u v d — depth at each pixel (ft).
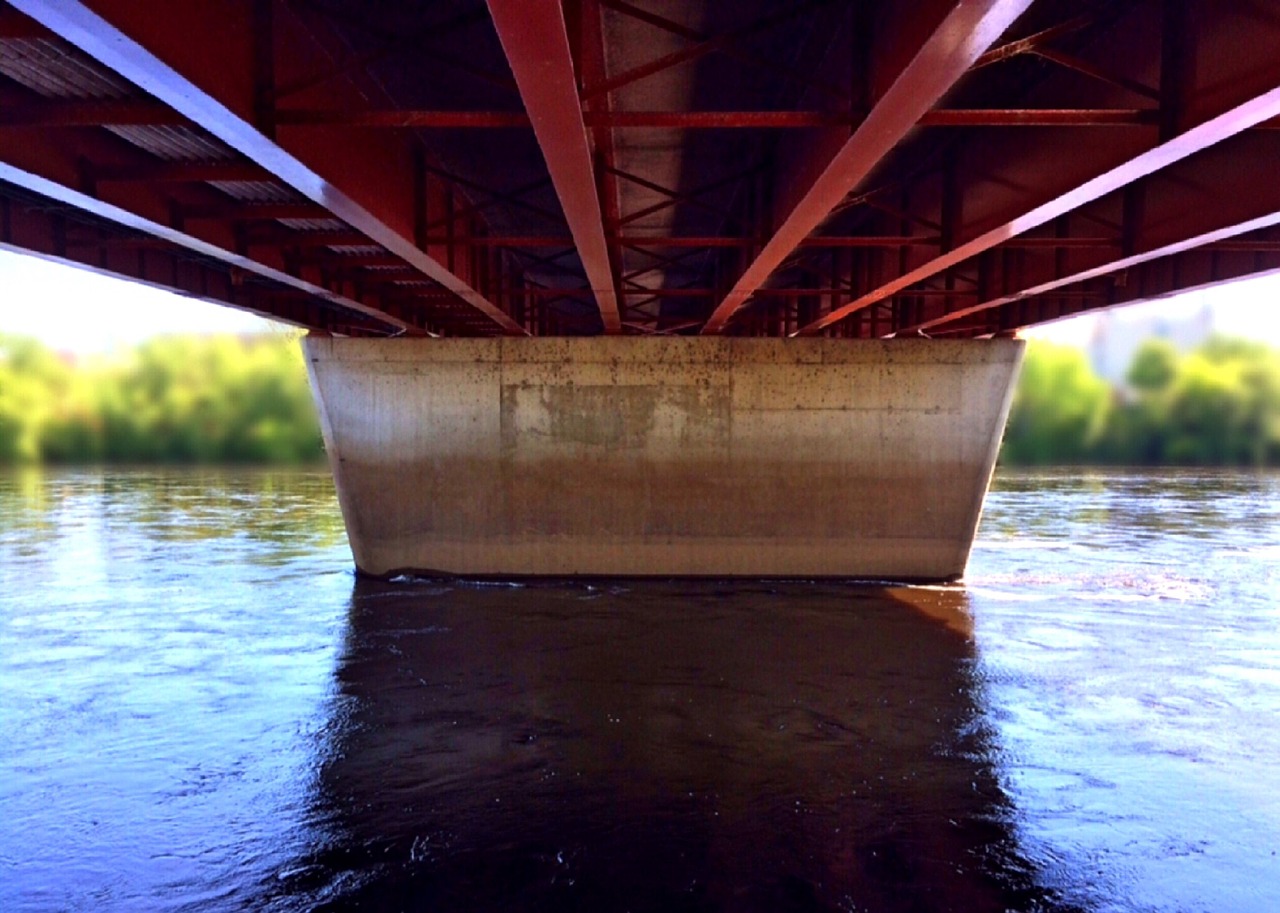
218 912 32.04
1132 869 34.71
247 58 28.02
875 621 72.13
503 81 27.71
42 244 46.68
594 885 33.76
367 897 32.99
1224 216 39.55
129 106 29.22
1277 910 32.04
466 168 53.78
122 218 38.68
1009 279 61.62
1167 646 65.46
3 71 28.63
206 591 84.64
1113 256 48.98
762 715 51.49
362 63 28.76
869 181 58.23
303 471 284.41
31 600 81.41
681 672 59.41
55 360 348.38
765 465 84.58
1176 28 29.04
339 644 66.13
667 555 85.66
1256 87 25.58
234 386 343.87
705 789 41.81
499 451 85.56
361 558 88.53
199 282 61.62
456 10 33.91
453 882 34.01
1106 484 225.76
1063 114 28.89
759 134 48.08
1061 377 342.85
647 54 38.93
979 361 83.20
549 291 67.97
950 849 36.24
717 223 69.31
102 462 335.88
